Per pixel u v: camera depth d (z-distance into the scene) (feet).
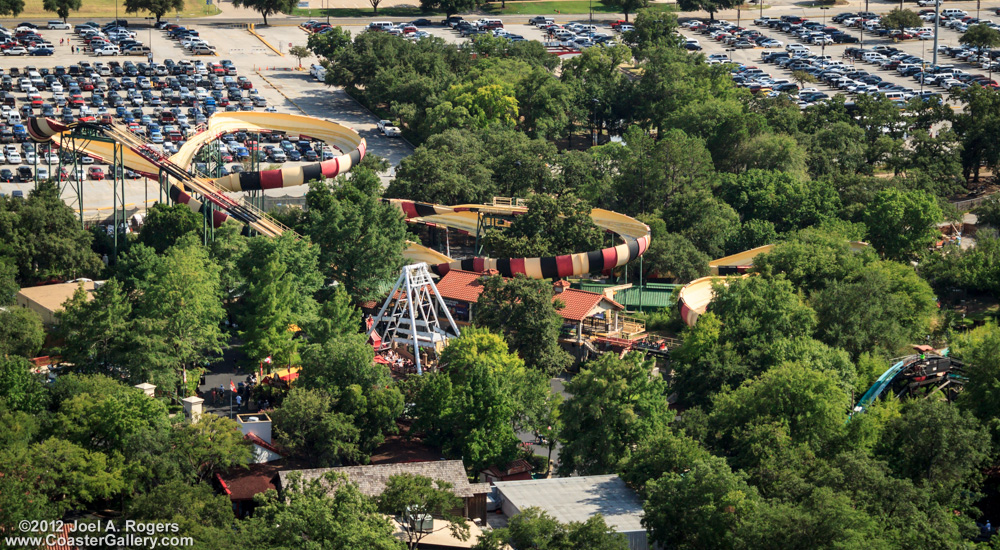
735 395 621.72
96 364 651.25
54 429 567.18
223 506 493.36
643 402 602.44
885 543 470.80
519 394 632.79
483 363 629.51
